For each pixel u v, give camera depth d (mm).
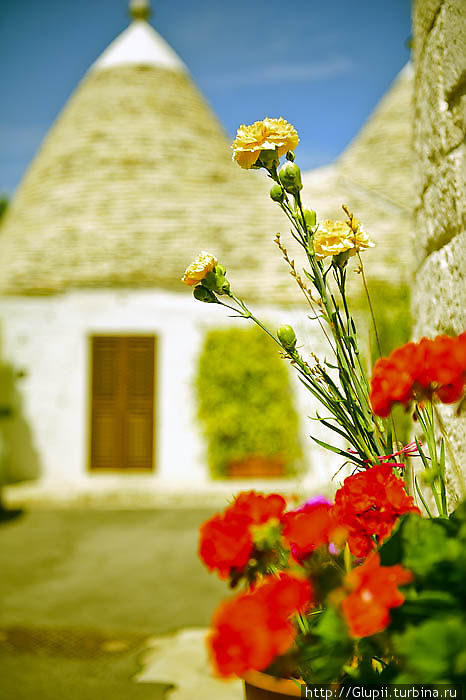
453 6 1808
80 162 13102
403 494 1377
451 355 1262
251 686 1355
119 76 13867
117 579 6477
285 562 1379
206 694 3801
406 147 14688
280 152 1583
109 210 12523
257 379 11156
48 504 10227
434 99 2016
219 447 11195
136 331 11562
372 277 5547
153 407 11523
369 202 13766
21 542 8031
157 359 11531
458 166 1772
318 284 1598
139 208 12523
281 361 11117
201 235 12289
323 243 1538
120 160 13000
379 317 4027
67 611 5531
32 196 13289
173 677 4082
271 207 13094
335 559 1528
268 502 1421
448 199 1864
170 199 12680
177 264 11875
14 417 11414
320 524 1312
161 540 8047
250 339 11203
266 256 12016
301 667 1260
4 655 4543
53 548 7742
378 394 1305
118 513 9688
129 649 4641
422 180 2223
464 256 1708
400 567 1021
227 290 1630
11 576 6625
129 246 12062
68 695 3811
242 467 11289
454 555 980
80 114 13719
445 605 980
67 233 12352
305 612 1354
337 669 1066
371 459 1563
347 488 1433
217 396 11188
